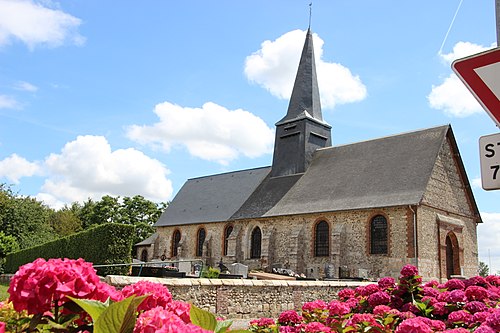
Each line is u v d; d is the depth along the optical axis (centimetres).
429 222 3044
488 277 711
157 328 229
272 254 3647
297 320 583
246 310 1354
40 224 5144
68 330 283
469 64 380
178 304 312
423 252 2934
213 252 4253
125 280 1045
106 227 2117
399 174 3269
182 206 4991
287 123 4272
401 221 2992
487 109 368
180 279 1202
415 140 3488
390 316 520
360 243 3164
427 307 588
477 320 497
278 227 3681
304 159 4062
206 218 4422
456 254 3250
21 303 271
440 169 3266
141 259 5100
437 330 481
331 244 3269
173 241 4756
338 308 534
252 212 3959
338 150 3969
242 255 3938
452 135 3409
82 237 2373
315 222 3441
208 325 266
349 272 3170
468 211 3503
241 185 4559
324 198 3500
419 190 3034
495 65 367
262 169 4553
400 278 633
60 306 283
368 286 655
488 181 370
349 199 3319
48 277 271
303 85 4394
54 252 2780
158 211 6944
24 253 3456
